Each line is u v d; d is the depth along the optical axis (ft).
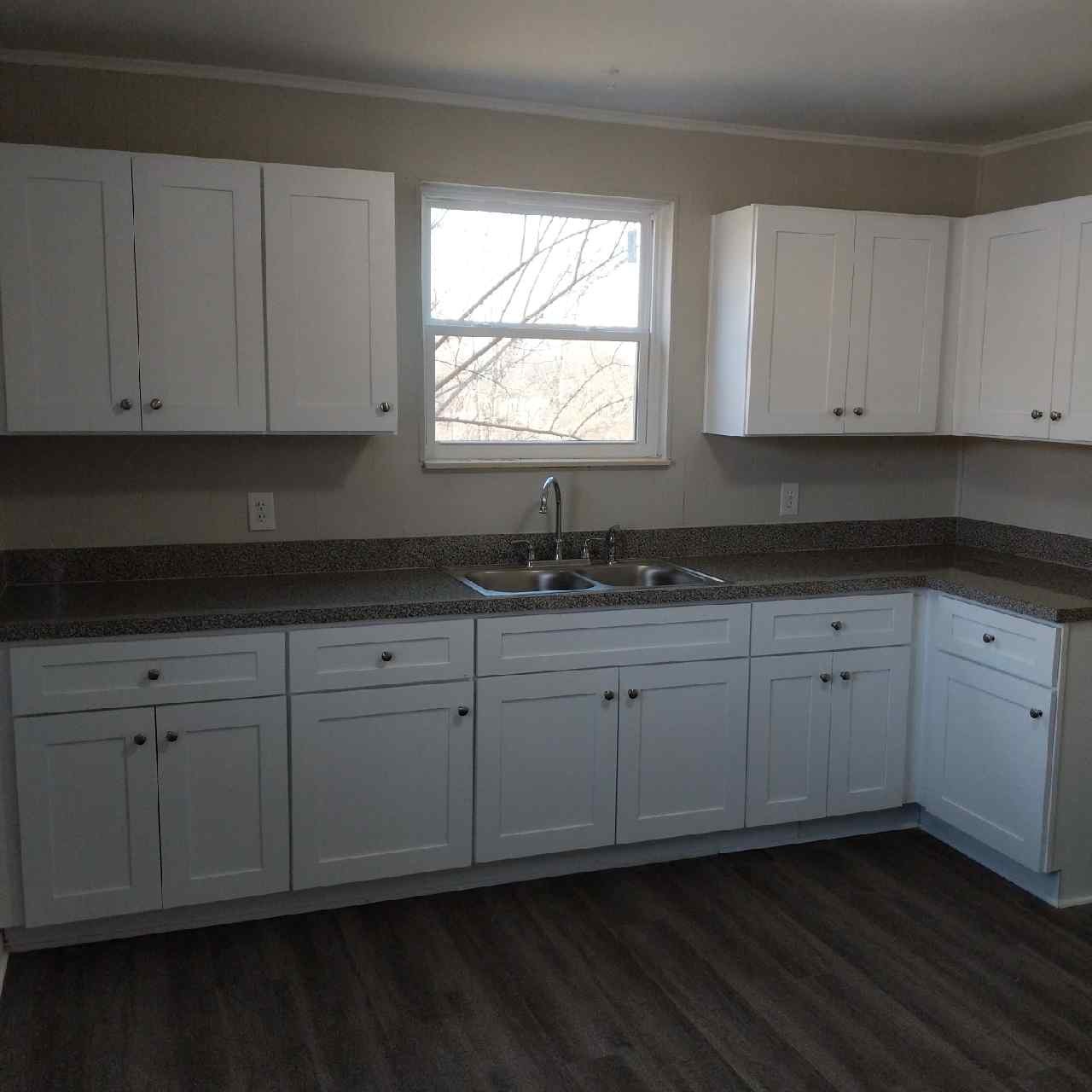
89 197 8.99
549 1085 7.36
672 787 10.62
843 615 11.01
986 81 10.27
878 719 11.31
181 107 9.98
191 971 8.73
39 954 8.96
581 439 12.13
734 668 10.65
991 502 13.07
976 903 10.09
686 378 12.14
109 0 8.27
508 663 9.84
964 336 12.00
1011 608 10.05
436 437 11.52
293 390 9.73
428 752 9.71
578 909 9.87
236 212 9.37
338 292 9.77
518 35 9.09
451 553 11.44
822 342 11.50
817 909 9.95
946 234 11.81
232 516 10.65
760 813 11.00
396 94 10.61
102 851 8.89
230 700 9.04
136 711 8.79
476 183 11.02
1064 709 9.68
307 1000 8.34
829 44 9.27
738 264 11.44
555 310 11.84
